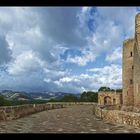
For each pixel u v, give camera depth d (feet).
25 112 93.30
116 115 70.03
